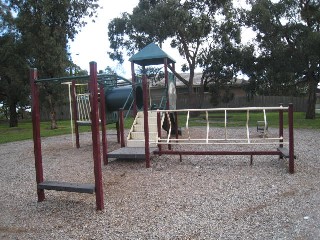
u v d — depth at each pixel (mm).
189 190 5211
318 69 19188
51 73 19000
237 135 12266
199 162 7430
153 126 9094
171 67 13094
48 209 4598
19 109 35938
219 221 3891
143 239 3486
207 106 31766
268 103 30672
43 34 18453
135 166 7281
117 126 11516
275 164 6973
